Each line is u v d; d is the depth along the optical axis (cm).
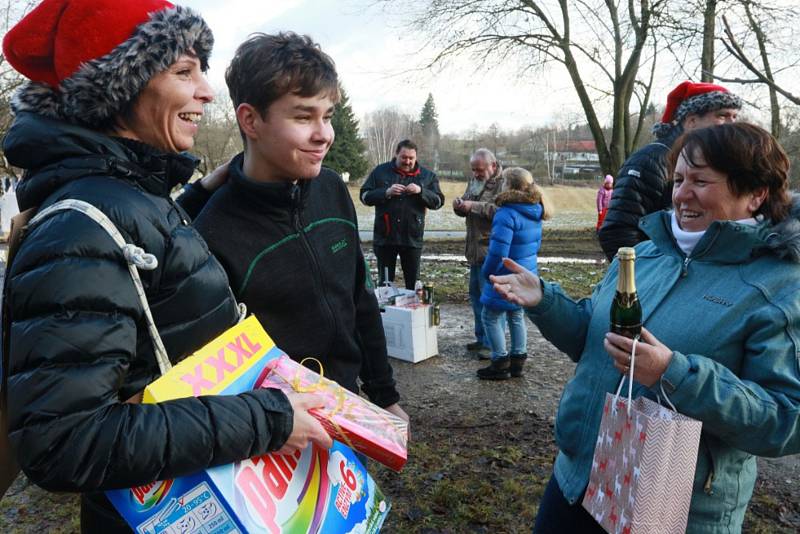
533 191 429
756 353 137
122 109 119
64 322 97
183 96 122
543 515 178
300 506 118
